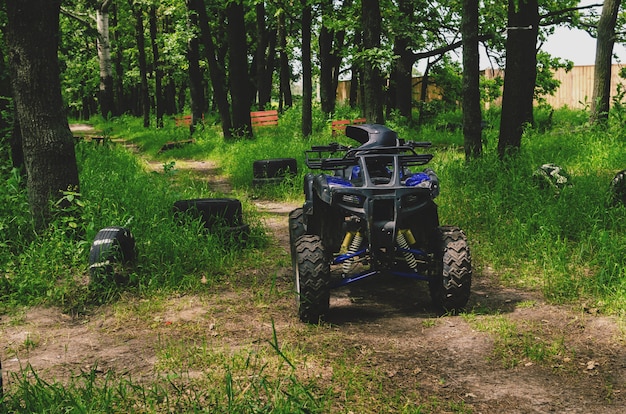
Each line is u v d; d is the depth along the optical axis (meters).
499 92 28.25
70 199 7.68
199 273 7.32
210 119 32.22
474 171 11.18
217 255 7.80
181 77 41.81
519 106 12.20
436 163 12.69
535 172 10.31
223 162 18.22
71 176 8.23
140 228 8.36
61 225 7.94
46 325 5.84
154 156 22.20
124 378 4.56
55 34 8.19
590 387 4.29
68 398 3.98
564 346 4.99
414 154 6.54
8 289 6.66
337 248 6.24
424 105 28.05
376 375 4.50
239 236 8.48
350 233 5.88
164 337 5.41
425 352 4.95
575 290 6.29
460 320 5.66
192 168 18.38
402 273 5.80
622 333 5.16
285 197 12.69
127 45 48.81
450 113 29.27
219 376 4.45
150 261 7.34
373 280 7.13
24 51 7.91
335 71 33.06
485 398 4.17
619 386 4.29
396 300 6.42
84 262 7.28
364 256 5.89
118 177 11.86
